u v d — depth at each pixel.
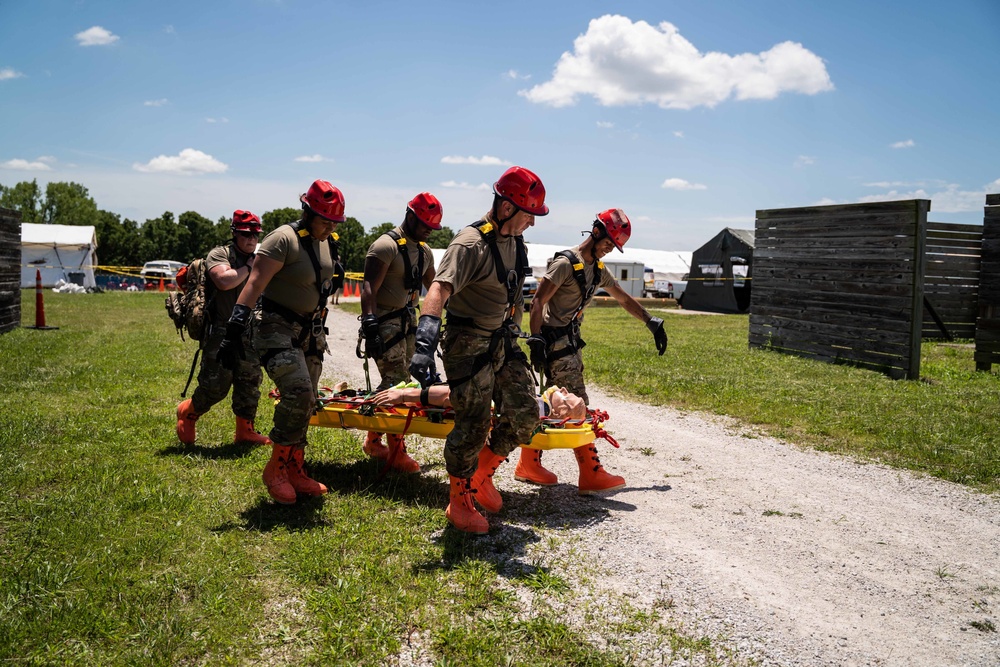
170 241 100.75
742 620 3.62
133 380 9.68
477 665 3.12
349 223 93.19
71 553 4.04
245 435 6.55
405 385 5.79
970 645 3.46
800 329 13.66
